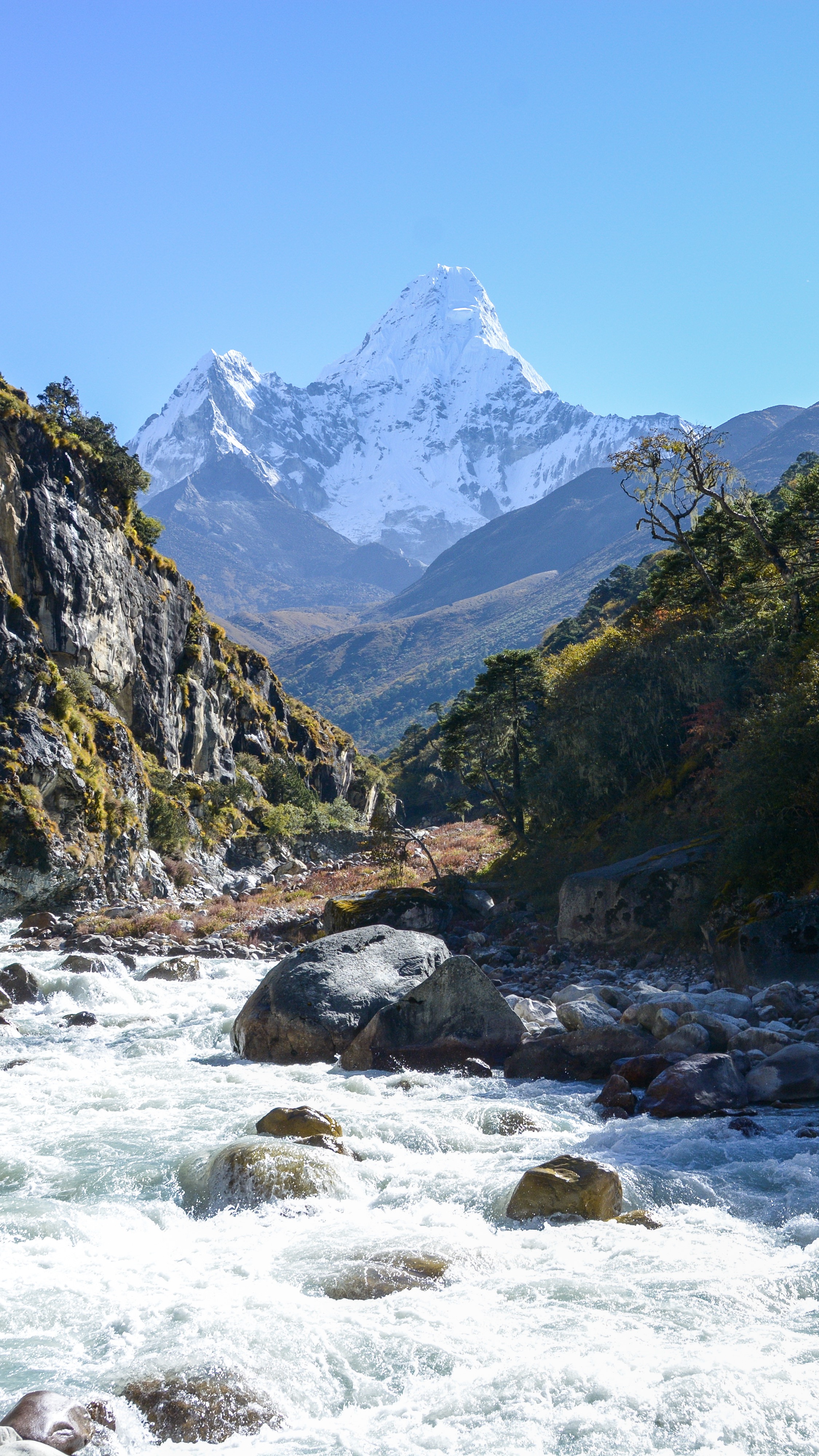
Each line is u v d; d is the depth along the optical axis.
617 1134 10.62
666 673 30.78
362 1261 7.18
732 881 20.22
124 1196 9.04
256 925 35.78
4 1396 5.31
